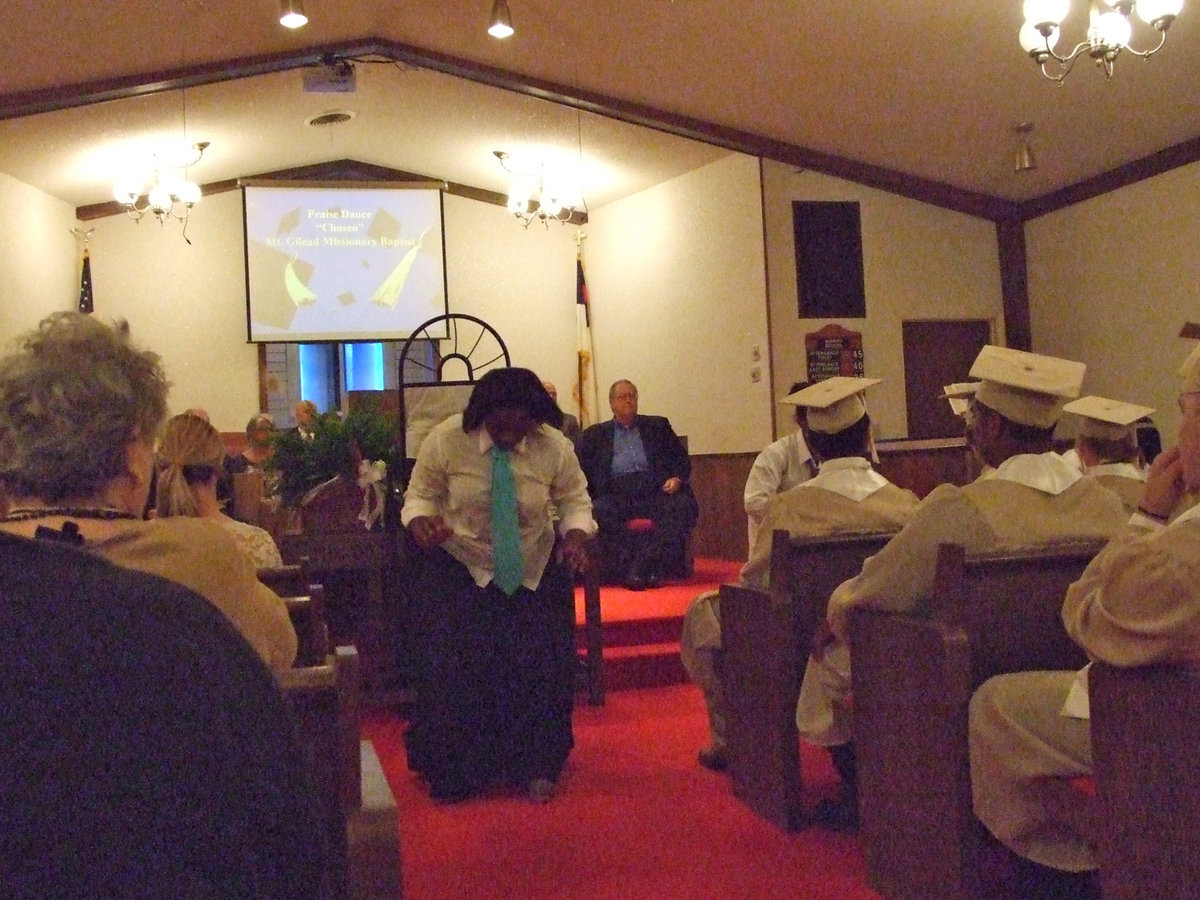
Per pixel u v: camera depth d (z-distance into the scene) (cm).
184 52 744
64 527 127
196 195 905
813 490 353
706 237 941
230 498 471
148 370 135
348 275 1049
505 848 334
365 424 508
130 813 83
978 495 277
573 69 806
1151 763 187
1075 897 264
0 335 845
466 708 380
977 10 631
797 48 714
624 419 757
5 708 83
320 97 880
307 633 271
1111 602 188
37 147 835
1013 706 233
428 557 389
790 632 330
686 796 377
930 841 260
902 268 910
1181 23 605
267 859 87
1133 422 385
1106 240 832
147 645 86
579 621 625
